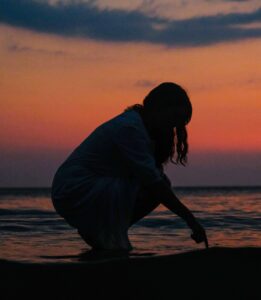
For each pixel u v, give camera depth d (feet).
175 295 4.79
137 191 10.54
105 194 10.39
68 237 14.32
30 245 12.01
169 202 9.78
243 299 4.69
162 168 10.91
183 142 10.60
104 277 5.28
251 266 5.62
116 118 10.62
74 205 10.61
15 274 5.41
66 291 4.92
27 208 38.60
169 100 10.21
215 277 5.28
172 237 14.38
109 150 10.52
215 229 17.70
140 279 5.25
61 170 11.03
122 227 10.50
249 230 17.30
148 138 10.22
